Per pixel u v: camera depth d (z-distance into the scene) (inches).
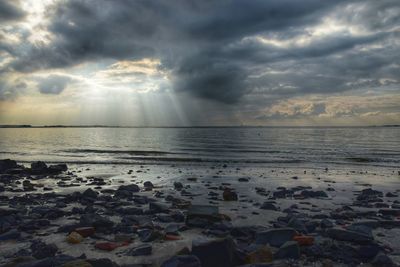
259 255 304.5
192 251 296.0
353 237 366.9
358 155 1961.1
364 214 526.9
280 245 353.4
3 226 430.6
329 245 346.6
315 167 1393.9
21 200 642.2
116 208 549.6
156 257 326.0
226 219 477.4
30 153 2129.7
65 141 3777.1
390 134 5866.1
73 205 600.4
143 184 887.7
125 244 365.1
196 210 455.2
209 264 289.1
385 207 594.9
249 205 601.6
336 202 646.5
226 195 655.8
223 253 291.4
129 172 1179.3
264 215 514.0
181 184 843.4
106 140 3971.5
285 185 890.1
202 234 403.5
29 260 307.1
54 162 1555.1
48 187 839.7
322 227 438.0
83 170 1262.3
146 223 439.2
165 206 537.0
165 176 1069.1
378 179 1027.9
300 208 577.9
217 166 1408.7
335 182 955.3
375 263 308.7
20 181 973.8
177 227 428.8
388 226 448.8
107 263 280.7
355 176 1101.7
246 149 2418.8
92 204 602.2
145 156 1888.5
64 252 342.0
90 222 425.4
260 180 984.9
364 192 745.6
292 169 1310.3
